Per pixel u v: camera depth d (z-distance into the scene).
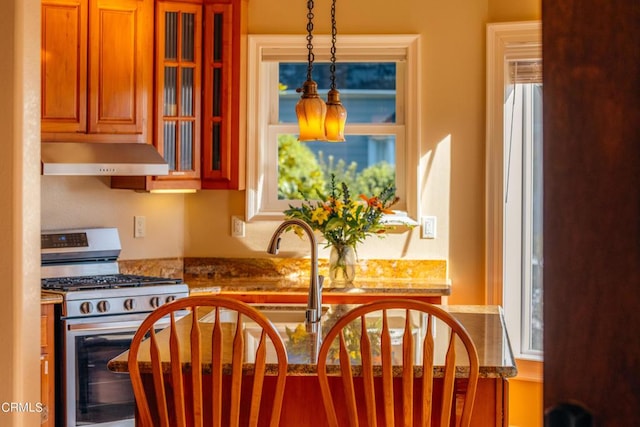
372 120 9.12
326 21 4.76
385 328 2.21
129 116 4.33
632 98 0.64
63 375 3.75
